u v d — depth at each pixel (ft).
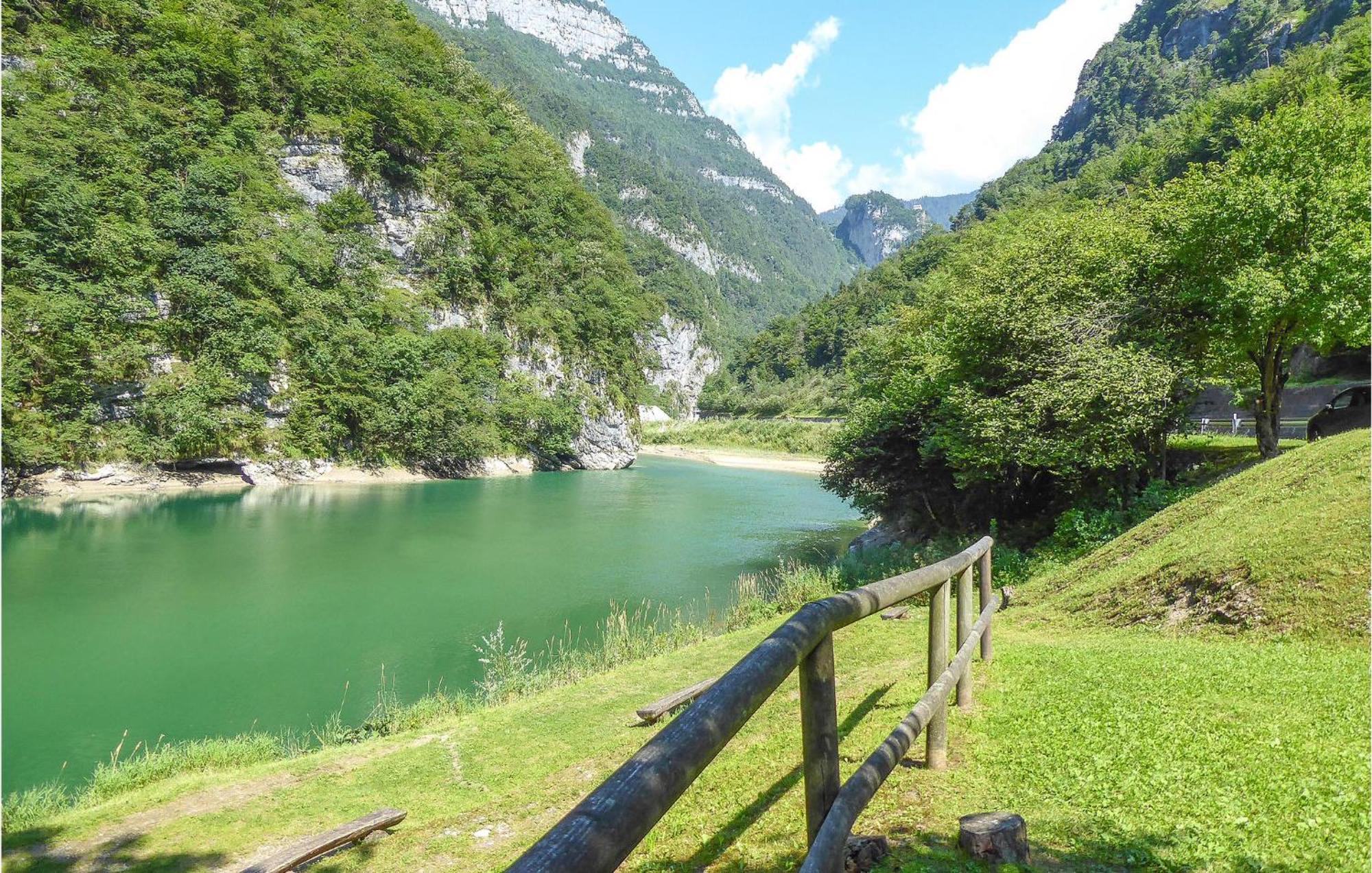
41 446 148.46
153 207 188.03
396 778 28.12
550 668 48.83
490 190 306.76
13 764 40.50
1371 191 53.36
